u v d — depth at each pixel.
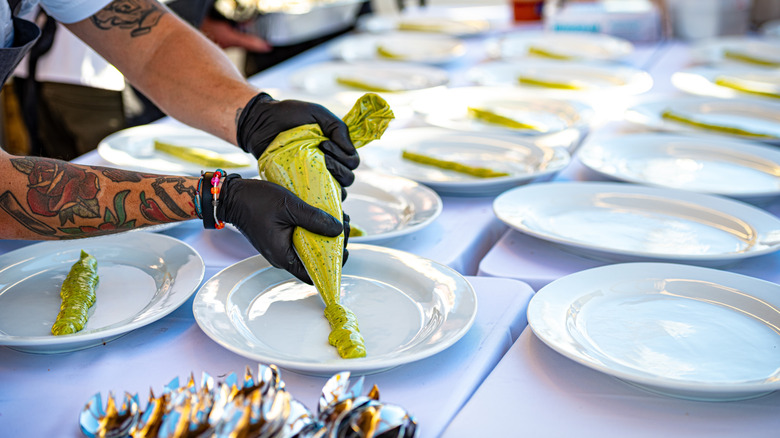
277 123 0.92
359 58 2.23
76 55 1.98
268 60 2.89
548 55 2.18
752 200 1.13
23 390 0.70
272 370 0.59
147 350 0.77
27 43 0.88
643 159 1.35
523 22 2.82
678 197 1.09
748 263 0.93
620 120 1.63
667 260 0.91
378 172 1.23
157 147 1.42
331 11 2.66
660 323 0.76
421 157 1.33
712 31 2.41
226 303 0.79
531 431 0.63
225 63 1.06
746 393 0.63
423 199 1.11
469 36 2.59
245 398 0.56
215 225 0.82
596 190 1.13
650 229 1.02
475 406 0.66
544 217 1.07
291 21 2.53
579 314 0.78
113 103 2.05
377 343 0.74
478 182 1.16
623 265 0.85
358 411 0.55
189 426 0.53
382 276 0.88
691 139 1.38
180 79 1.04
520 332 0.83
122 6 1.07
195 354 0.76
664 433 0.62
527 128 1.51
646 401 0.66
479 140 1.42
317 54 2.32
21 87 2.11
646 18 2.42
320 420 0.56
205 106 1.00
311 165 0.85
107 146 1.40
